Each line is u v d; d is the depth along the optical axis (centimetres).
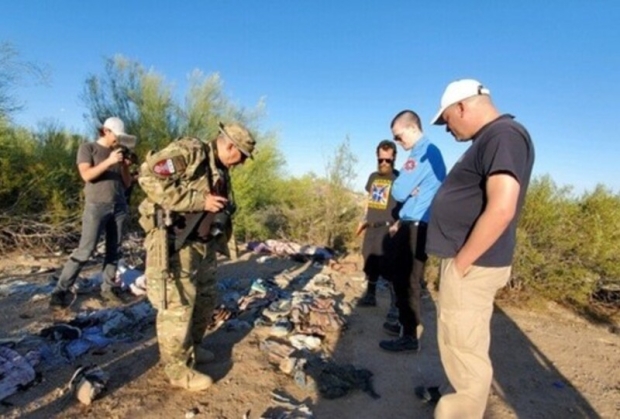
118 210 446
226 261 664
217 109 984
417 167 357
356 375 340
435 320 489
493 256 226
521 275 597
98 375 299
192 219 292
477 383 234
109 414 273
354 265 703
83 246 421
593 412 326
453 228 235
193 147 283
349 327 445
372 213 482
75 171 773
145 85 912
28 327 384
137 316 407
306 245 789
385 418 295
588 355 430
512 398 338
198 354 343
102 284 457
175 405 288
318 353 379
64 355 336
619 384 372
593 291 613
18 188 700
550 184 659
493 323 500
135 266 589
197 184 289
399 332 429
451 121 239
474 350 234
